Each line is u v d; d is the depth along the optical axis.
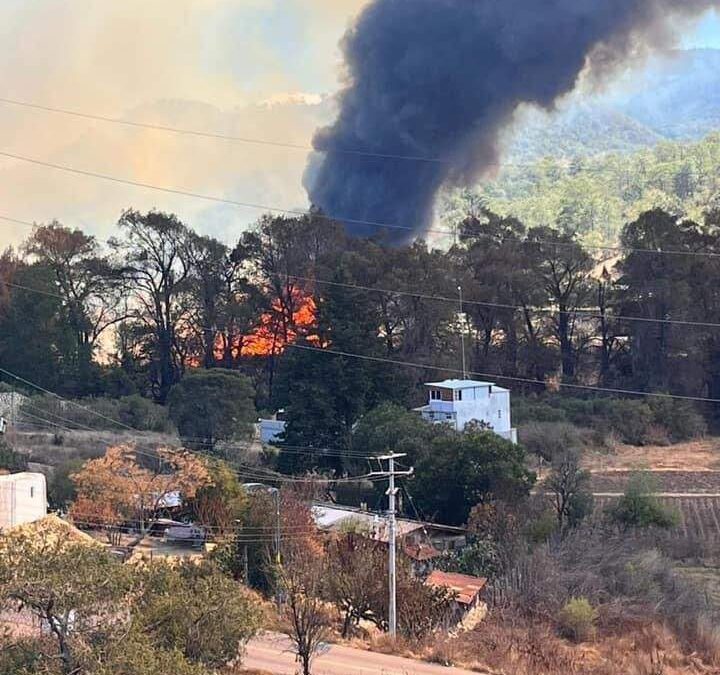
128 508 40.31
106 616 15.63
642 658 30.95
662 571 40.81
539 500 48.59
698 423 74.38
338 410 61.09
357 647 28.05
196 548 37.56
